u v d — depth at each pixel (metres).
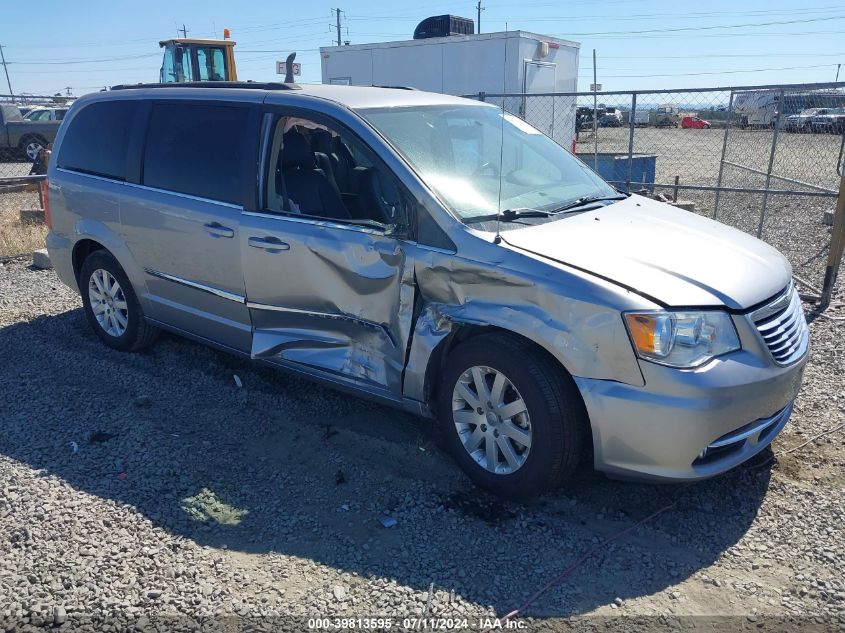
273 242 4.20
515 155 4.59
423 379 3.76
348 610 2.89
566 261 3.39
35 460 3.97
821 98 8.97
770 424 3.54
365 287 3.91
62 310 6.72
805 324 3.88
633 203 4.53
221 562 3.16
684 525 3.47
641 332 3.14
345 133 4.05
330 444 4.23
